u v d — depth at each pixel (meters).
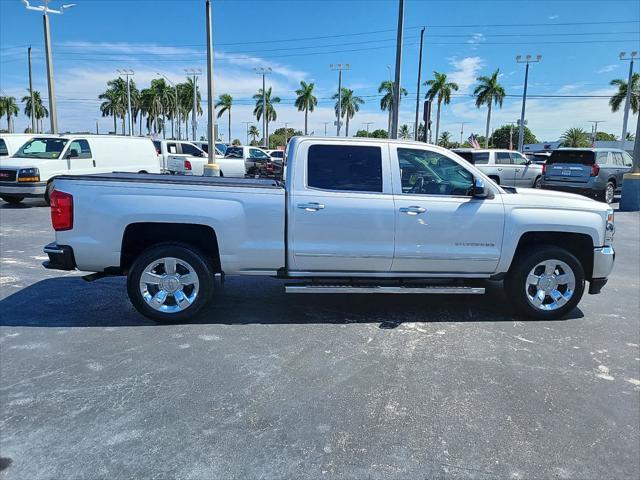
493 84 53.09
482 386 3.91
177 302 5.09
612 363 4.42
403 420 3.39
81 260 4.96
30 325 5.00
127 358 4.25
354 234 5.16
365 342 4.76
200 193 4.99
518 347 4.74
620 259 9.12
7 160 13.48
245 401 3.58
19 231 10.38
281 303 5.94
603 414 3.54
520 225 5.33
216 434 3.16
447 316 5.60
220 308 5.68
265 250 5.10
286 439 3.13
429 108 16.38
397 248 5.22
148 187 4.96
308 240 5.13
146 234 5.21
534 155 37.50
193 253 5.04
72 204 4.89
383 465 2.91
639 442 3.21
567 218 5.40
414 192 5.30
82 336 4.74
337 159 5.22
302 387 3.81
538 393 3.82
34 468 2.79
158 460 2.89
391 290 5.23
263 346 4.59
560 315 5.56
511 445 3.14
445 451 3.06
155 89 76.19
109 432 3.16
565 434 3.28
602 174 17.05
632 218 14.56
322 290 5.16
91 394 3.62
